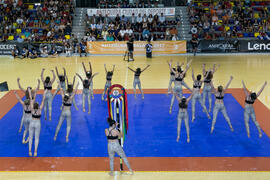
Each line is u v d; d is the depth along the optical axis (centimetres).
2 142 1027
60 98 1490
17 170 841
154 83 1758
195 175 805
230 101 1416
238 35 3027
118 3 3306
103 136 1068
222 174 809
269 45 2858
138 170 834
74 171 833
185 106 982
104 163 879
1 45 2888
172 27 3117
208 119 1220
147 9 3203
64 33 3098
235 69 2106
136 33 3072
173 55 2869
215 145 989
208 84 1245
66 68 2227
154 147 979
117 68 2212
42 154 938
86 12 3372
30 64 2433
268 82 1731
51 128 1140
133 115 1262
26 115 980
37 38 2970
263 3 3297
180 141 1022
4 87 1625
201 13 3203
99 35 3073
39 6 3250
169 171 827
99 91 1609
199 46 2912
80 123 1185
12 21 3170
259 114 1252
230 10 3177
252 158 897
